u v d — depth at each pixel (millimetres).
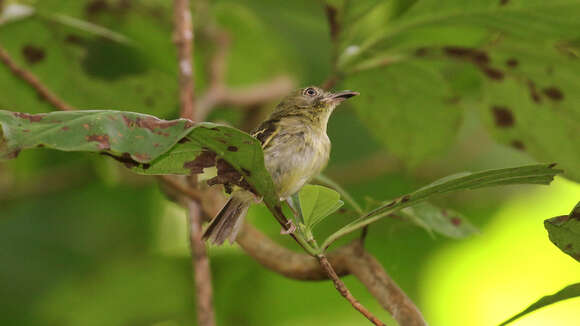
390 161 12906
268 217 12977
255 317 12992
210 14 12156
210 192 7609
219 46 12258
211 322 7617
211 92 11992
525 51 8297
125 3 11227
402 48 8648
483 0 7828
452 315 13438
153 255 13125
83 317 12688
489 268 13492
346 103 13016
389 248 12758
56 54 9906
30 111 9766
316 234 11484
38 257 12539
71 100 9977
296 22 13445
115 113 4414
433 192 5195
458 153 13484
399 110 9375
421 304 13289
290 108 8766
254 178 4996
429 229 6047
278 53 13625
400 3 10945
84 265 12773
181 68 8047
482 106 8859
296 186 8211
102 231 13031
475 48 8406
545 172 5004
